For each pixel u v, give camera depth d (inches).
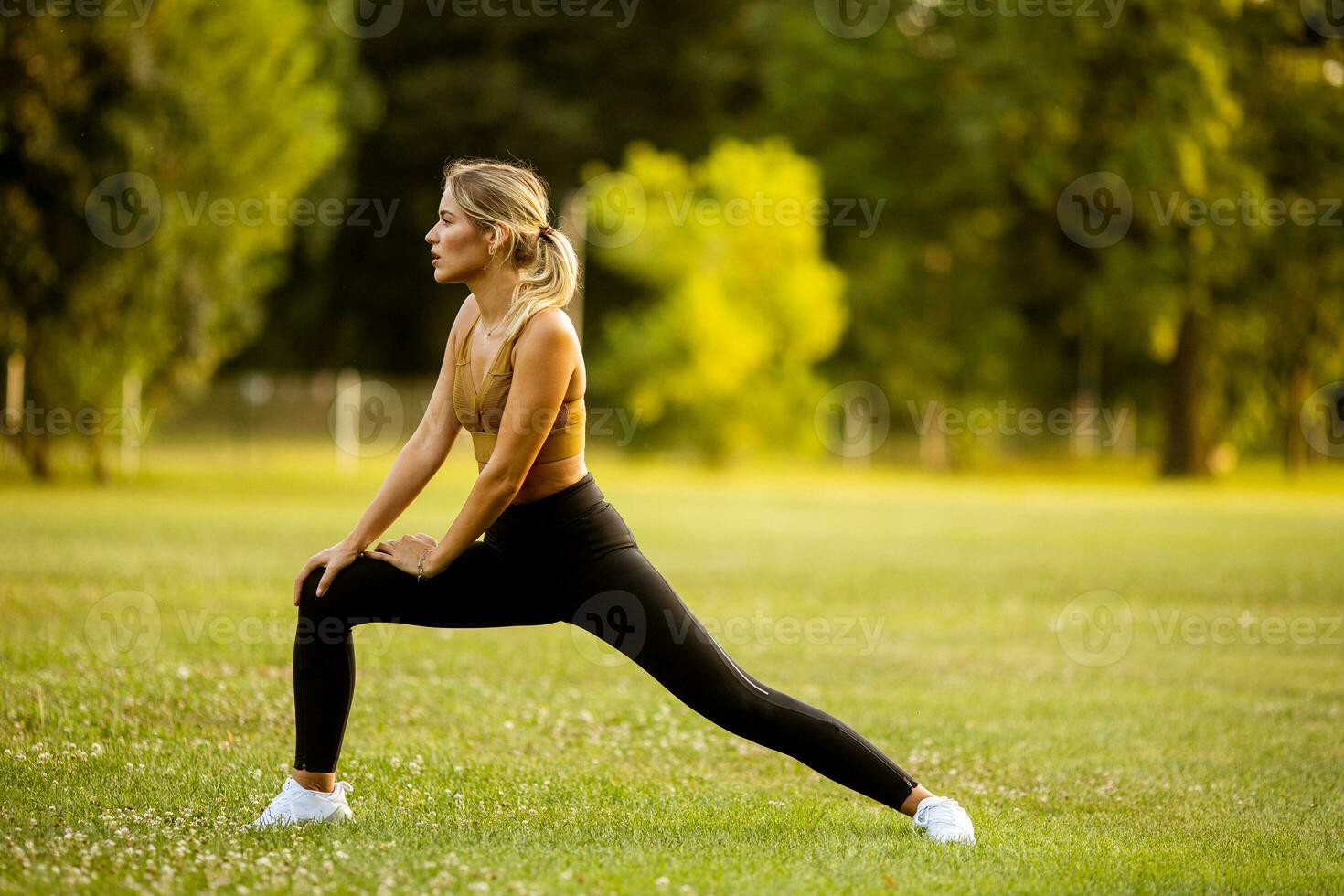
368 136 4520.2
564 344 420.5
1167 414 4160.9
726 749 628.7
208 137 2305.6
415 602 439.2
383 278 4862.2
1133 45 3607.3
